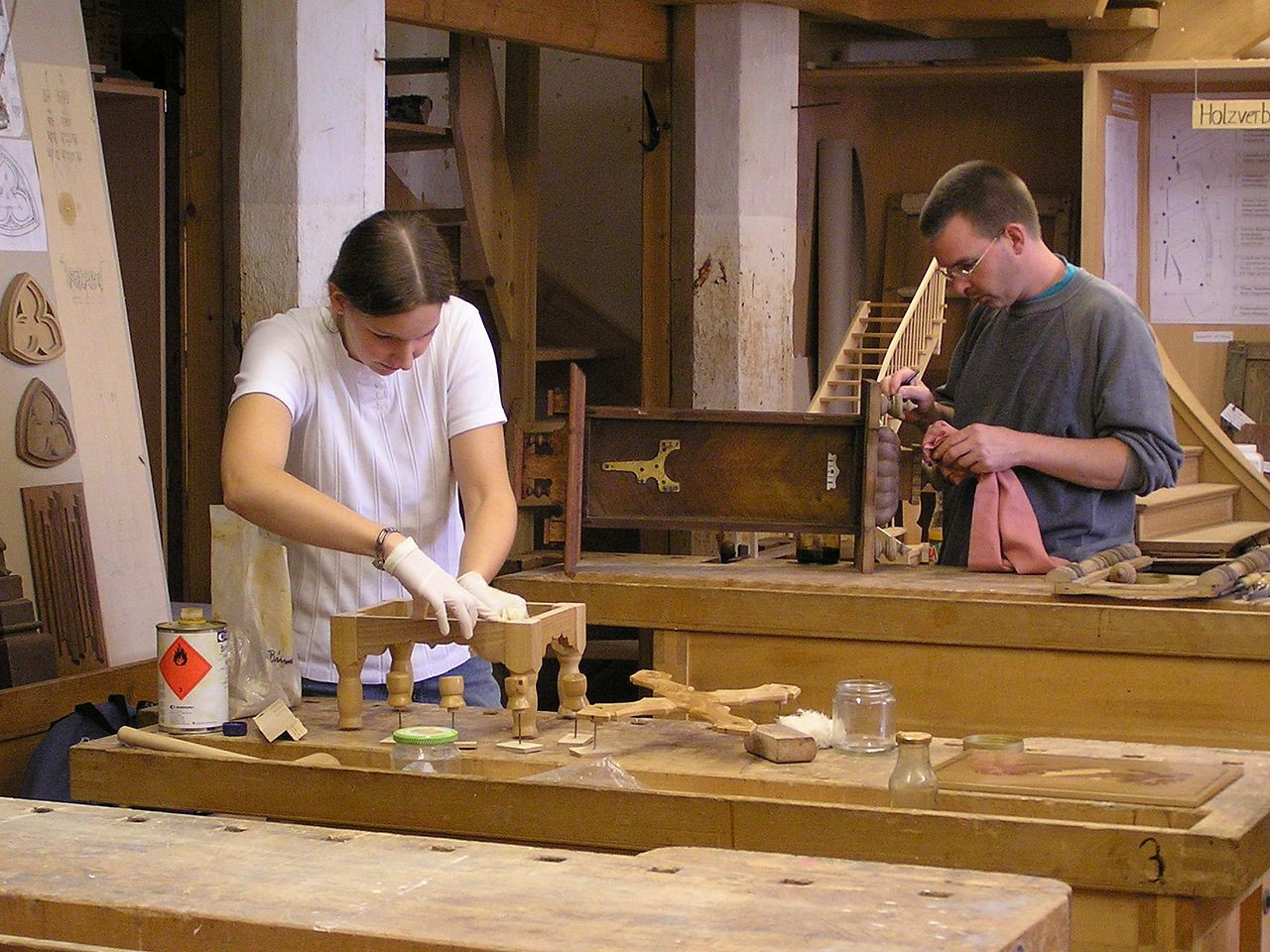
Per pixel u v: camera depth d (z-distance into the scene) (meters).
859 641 3.40
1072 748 2.47
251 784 2.31
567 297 7.43
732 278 5.57
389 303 2.60
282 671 2.71
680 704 2.62
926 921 1.33
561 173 7.50
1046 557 3.63
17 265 3.77
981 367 3.85
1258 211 6.60
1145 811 2.04
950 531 3.98
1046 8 5.68
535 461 3.70
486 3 4.98
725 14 5.52
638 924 1.32
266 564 2.70
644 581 3.61
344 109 4.35
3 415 3.70
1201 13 6.08
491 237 6.07
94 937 1.41
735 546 4.04
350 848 1.57
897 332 5.46
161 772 2.37
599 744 2.51
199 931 1.37
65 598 3.76
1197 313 6.71
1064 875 1.95
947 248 3.70
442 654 2.97
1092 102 6.14
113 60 4.89
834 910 1.35
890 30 6.52
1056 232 6.68
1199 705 3.16
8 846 1.58
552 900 1.38
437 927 1.32
